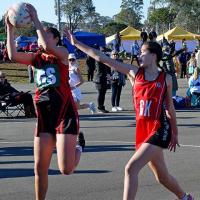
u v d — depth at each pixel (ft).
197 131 68.80
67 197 37.24
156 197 37.19
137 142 31.14
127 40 260.01
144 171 44.73
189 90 97.30
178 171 45.06
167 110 31.22
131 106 98.94
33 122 78.89
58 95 30.71
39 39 30.71
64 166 30.63
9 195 37.91
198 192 38.65
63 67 31.04
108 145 58.29
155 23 476.54
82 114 87.76
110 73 89.25
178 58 177.99
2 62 237.45
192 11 481.87
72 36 32.32
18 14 30.30
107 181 41.78
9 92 83.56
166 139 30.68
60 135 30.55
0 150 56.08
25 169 46.37
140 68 31.48
